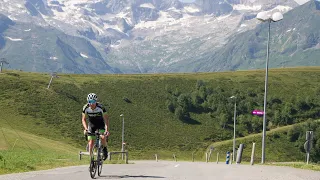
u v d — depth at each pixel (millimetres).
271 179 18625
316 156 166250
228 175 20906
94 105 18719
